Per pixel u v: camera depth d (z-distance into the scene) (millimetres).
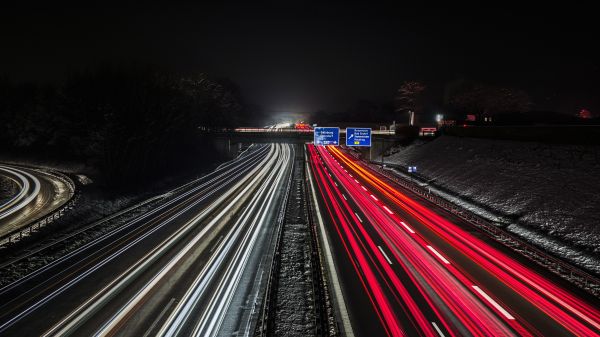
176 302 21734
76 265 27078
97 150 58312
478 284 22656
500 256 27531
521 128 50938
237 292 23062
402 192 53500
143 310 20703
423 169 63594
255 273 25953
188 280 24781
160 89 72562
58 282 24172
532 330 17594
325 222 37250
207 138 91812
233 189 59219
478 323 18219
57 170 62750
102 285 23781
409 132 86875
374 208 43469
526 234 31938
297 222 39219
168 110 73000
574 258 26516
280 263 27484
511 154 48844
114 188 54844
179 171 76875
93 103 61719
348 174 71250
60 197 44094
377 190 55156
